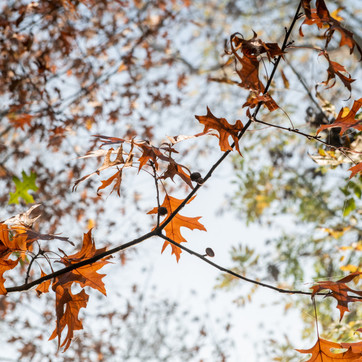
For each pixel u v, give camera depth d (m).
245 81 1.79
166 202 2.02
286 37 1.80
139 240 1.81
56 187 5.71
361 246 3.58
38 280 1.71
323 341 1.78
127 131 5.87
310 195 5.61
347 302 1.70
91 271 1.74
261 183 5.66
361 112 2.97
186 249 1.81
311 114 3.42
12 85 4.62
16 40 4.51
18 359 6.01
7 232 1.71
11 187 5.71
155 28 5.77
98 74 5.39
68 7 4.25
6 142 6.17
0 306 5.84
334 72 1.82
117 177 1.73
